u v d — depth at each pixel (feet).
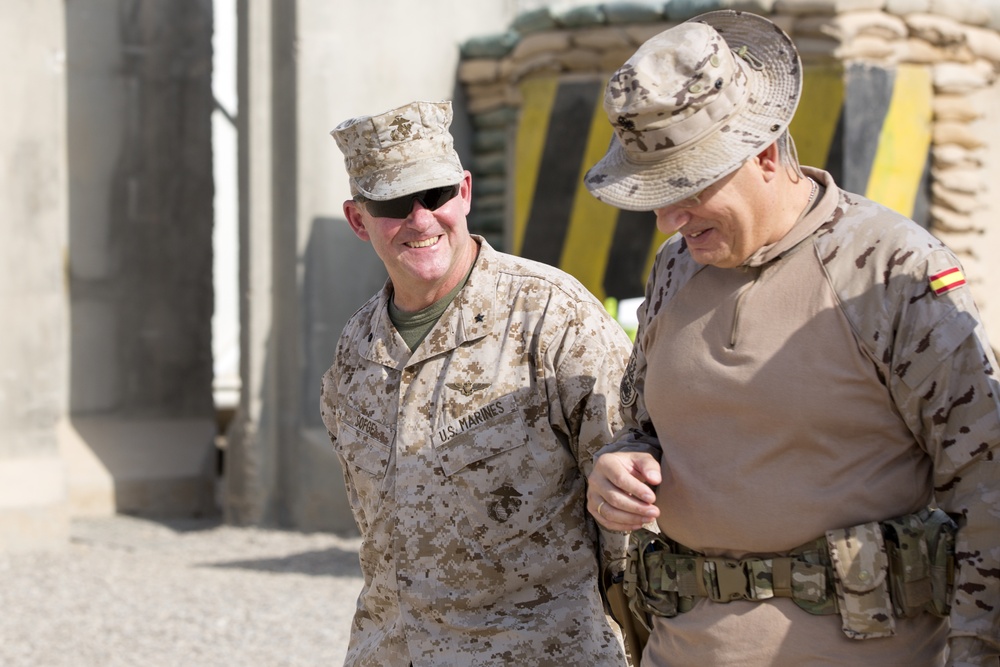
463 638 9.09
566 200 26.91
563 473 9.23
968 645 6.94
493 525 9.09
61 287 27.55
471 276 9.51
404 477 9.27
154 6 32.96
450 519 9.15
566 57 26.84
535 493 9.11
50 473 26.99
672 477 7.77
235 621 20.02
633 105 7.14
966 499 7.00
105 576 23.43
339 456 9.84
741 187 7.19
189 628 19.70
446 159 9.27
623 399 8.55
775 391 7.33
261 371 28.99
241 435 29.07
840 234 7.35
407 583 9.23
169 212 33.19
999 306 26.30
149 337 32.86
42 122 27.30
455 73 29.53
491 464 9.13
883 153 24.04
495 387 9.21
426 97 29.25
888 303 7.12
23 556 25.58
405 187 9.01
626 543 9.06
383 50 28.91
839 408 7.23
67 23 31.73
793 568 7.32
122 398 32.40
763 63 7.48
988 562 6.91
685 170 7.14
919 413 7.14
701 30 7.29
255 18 28.78
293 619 20.06
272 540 26.86
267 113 28.96
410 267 9.19
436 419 9.25
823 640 7.25
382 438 9.46
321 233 28.53
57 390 27.27
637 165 7.34
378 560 9.50
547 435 9.18
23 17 27.14
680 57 7.16
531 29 27.58
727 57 7.23
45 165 27.27
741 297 7.54
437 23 29.43
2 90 26.99
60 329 27.43
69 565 24.58
